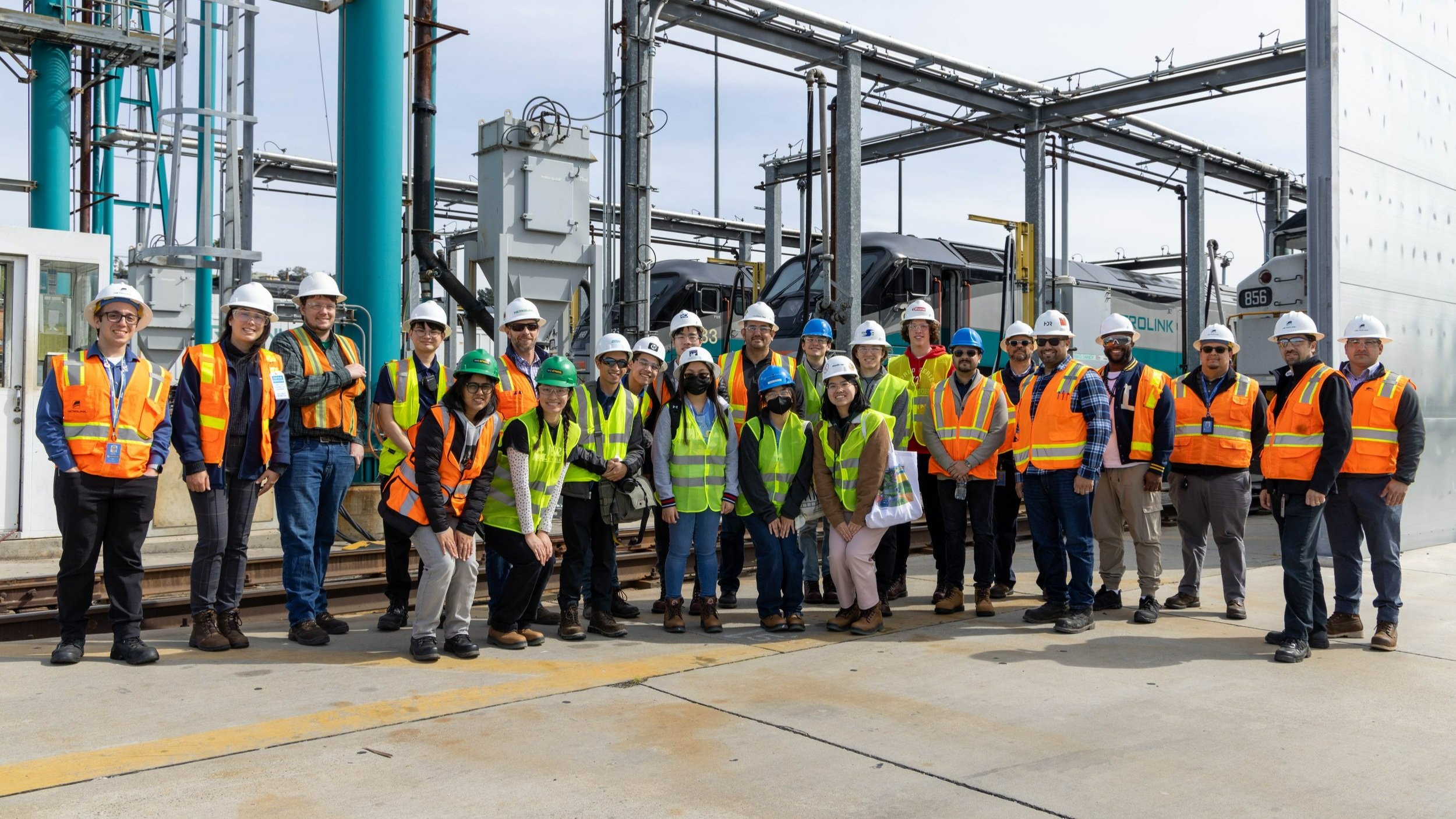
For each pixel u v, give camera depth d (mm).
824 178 13898
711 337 18891
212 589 6090
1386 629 6418
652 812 3730
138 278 15906
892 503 6723
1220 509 7332
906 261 16156
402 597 6926
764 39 14930
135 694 5105
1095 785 4043
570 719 4793
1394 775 4195
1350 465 6586
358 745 4387
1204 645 6492
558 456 6223
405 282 11500
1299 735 4695
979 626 7078
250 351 6180
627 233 13609
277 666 5730
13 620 6336
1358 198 10297
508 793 3879
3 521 9273
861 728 4727
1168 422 7168
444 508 5801
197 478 5926
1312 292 10109
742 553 7730
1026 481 7188
